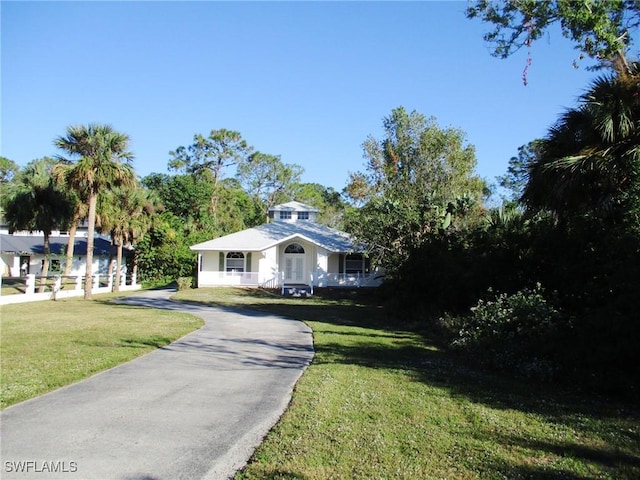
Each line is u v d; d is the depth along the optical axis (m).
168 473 4.61
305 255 37.16
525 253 13.14
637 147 9.45
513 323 10.21
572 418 6.43
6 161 68.38
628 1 13.11
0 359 9.86
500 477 4.54
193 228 46.16
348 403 6.96
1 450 5.12
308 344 12.80
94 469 4.67
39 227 30.61
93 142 27.00
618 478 4.54
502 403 7.15
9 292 30.62
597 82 10.56
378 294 27.98
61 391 7.59
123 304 24.59
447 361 10.45
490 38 14.43
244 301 27.59
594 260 10.09
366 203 30.64
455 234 20.22
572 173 10.23
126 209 34.34
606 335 7.95
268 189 73.12
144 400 7.12
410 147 32.72
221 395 7.47
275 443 5.38
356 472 4.62
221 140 67.50
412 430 5.86
